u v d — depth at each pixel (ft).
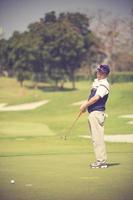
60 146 68.54
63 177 39.22
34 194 32.48
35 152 59.93
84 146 68.44
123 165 45.96
